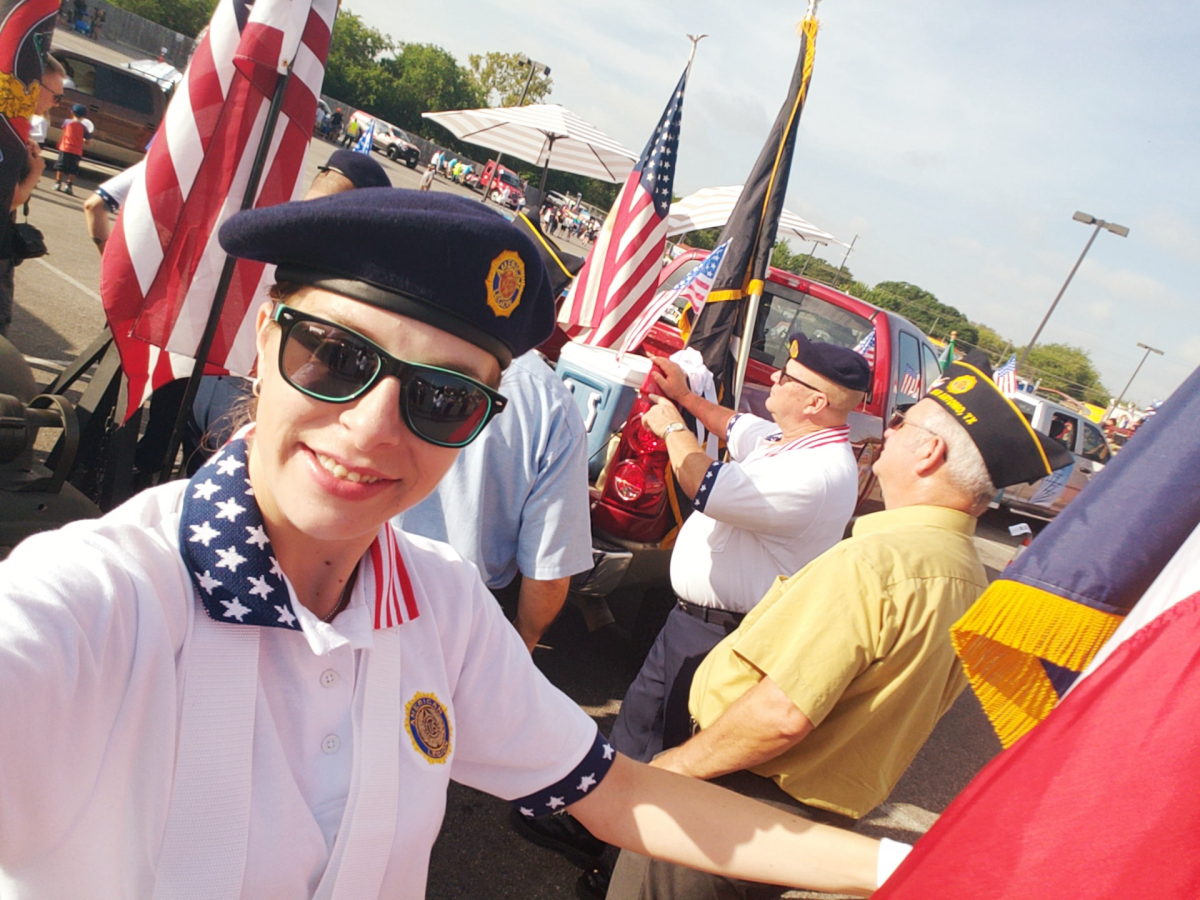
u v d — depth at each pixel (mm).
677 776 1162
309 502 771
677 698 2469
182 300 2174
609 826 1120
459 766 1093
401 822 843
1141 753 681
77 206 10477
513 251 818
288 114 2156
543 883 2467
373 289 774
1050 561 984
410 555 987
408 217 748
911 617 1557
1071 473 11391
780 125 3396
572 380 3307
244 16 2096
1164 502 927
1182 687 682
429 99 67625
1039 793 729
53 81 4008
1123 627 825
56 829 636
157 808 693
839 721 1625
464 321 798
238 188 2158
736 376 3508
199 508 784
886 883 840
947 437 1710
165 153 2109
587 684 3584
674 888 1651
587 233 38844
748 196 3463
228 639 753
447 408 800
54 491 2008
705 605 2473
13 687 576
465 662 1021
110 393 2492
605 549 3156
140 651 688
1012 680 1079
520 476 2086
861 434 5230
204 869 706
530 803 1105
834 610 1563
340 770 811
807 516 2361
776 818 1137
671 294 3469
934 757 4195
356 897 794
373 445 762
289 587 788
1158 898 644
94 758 658
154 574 728
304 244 768
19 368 2377
